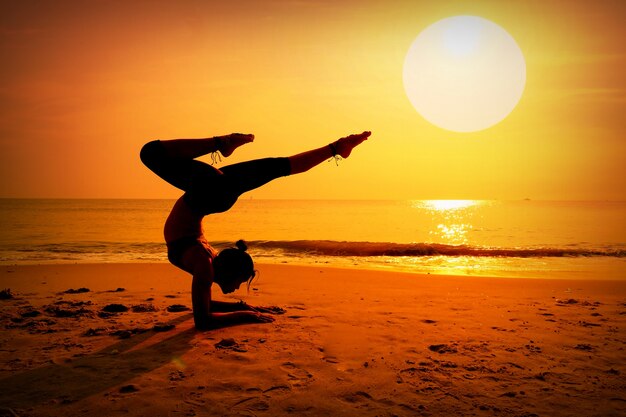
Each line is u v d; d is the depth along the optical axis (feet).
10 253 52.39
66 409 8.67
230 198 12.66
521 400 9.18
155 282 27.84
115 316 17.06
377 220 157.69
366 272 33.30
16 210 266.36
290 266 36.91
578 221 147.13
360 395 9.41
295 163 12.41
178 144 11.96
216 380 10.21
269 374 10.59
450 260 47.29
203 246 14.61
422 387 9.86
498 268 41.01
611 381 10.27
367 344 13.16
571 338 13.94
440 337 13.98
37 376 10.48
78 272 32.78
